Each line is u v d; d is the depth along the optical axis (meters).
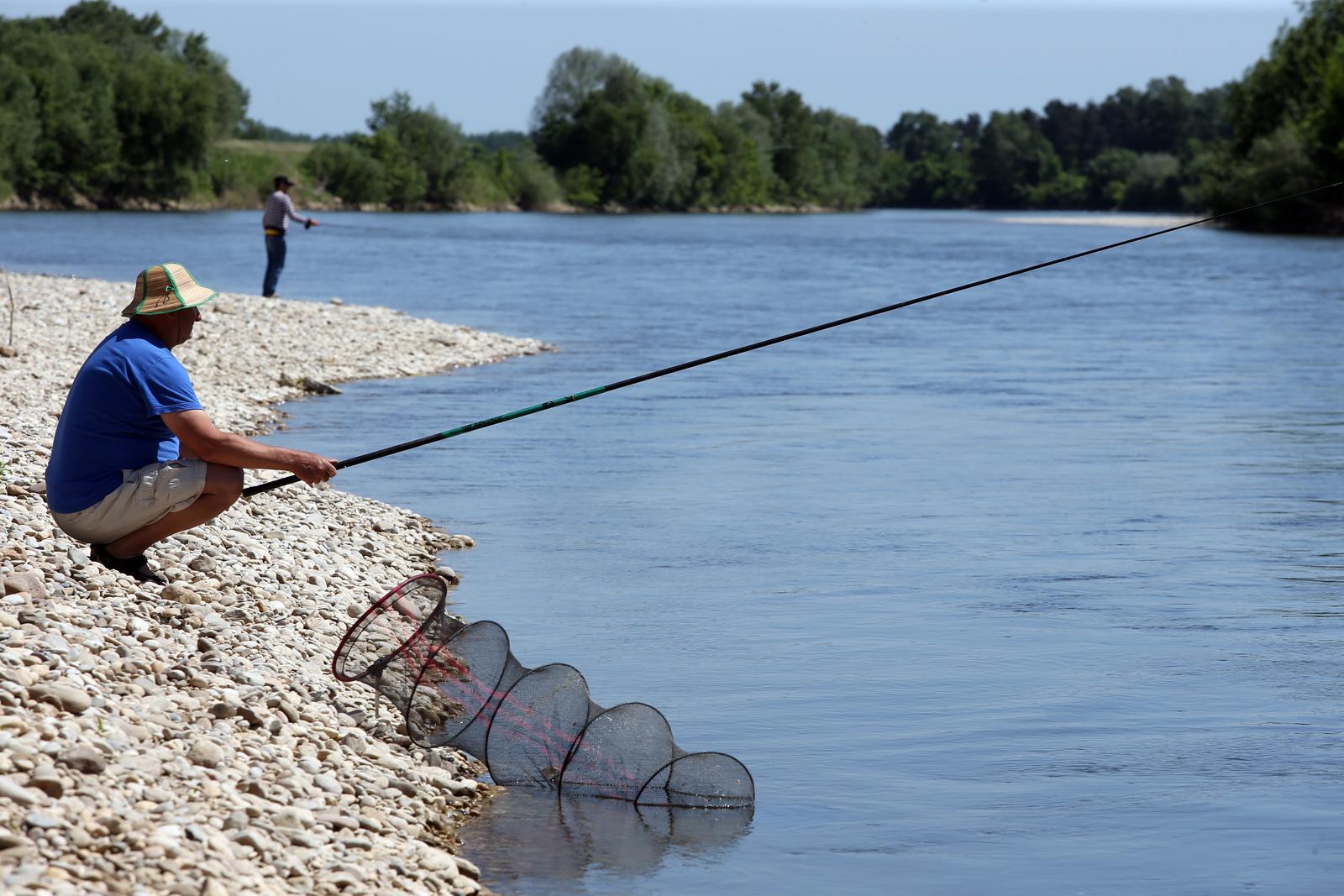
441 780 8.77
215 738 7.91
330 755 8.30
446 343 33.22
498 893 7.46
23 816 6.24
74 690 7.54
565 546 15.34
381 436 21.88
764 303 50.25
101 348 10.06
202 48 182.25
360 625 9.42
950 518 17.00
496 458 20.97
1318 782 9.03
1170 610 13.05
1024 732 9.93
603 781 8.98
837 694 10.68
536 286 56.41
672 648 11.73
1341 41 120.25
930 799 8.80
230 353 28.77
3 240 77.00
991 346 38.88
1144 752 9.55
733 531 16.17
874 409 26.73
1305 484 19.34
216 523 13.16
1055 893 7.52
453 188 180.00
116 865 6.16
